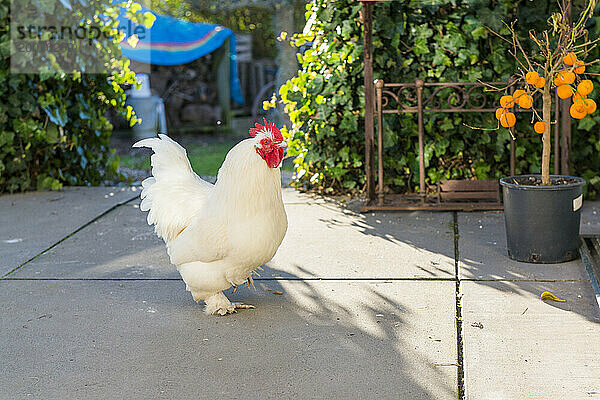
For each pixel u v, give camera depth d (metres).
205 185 4.58
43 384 3.55
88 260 5.56
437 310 4.32
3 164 7.88
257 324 4.23
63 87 8.18
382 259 5.32
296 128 7.58
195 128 17.44
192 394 3.41
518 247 5.10
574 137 6.83
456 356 3.71
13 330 4.22
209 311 4.38
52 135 8.09
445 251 5.45
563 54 4.72
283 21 13.91
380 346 3.86
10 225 6.67
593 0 4.95
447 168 7.37
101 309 4.54
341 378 3.52
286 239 5.91
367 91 6.73
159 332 4.16
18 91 7.80
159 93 17.92
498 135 6.98
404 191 7.47
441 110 6.56
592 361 3.59
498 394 3.29
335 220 6.46
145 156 13.13
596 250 5.10
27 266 5.44
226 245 4.07
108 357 3.84
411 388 3.40
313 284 4.86
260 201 4.02
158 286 4.94
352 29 7.05
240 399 3.35
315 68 7.33
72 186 8.54
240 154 4.02
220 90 18.03
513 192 5.00
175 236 4.40
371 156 6.86
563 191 4.89
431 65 7.12
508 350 3.74
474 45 6.94
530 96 4.77
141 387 3.49
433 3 6.82
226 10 17.34
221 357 3.80
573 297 4.42
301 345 3.91
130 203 7.51
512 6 6.85
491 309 4.28
